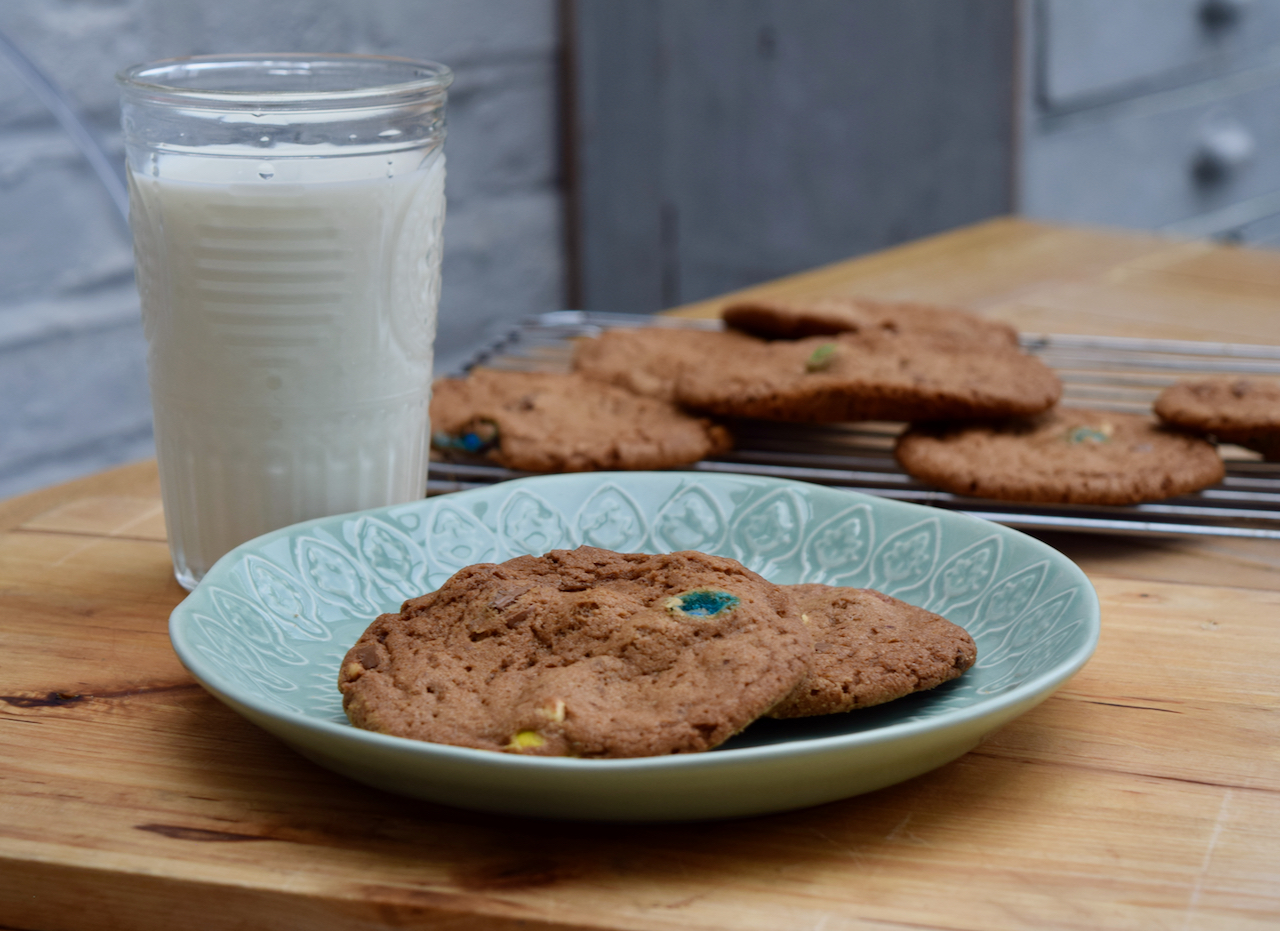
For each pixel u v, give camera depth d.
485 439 0.94
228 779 0.76
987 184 1.59
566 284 1.74
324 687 0.78
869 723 0.76
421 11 1.46
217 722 0.79
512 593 0.77
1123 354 1.06
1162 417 0.94
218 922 0.73
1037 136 1.60
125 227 1.27
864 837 0.74
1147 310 1.15
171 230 0.82
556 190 1.69
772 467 0.94
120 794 0.76
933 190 1.63
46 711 0.79
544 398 0.97
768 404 0.94
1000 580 0.81
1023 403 0.92
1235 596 0.85
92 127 1.24
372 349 0.84
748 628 0.75
